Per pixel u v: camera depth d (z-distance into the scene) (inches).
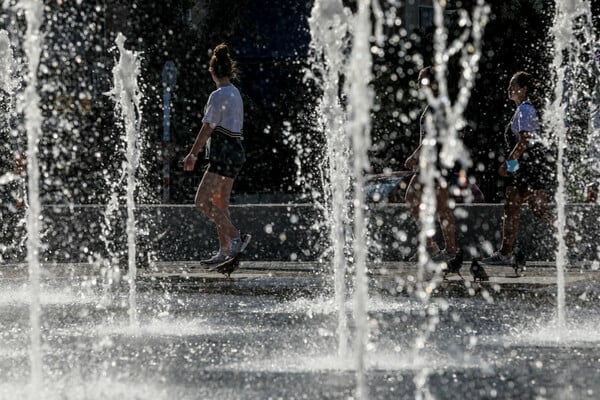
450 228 916.6
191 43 2305.6
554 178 957.8
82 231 1163.3
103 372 443.8
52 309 717.9
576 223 1107.9
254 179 2522.1
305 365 461.1
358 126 442.3
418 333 571.8
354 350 504.1
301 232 1144.8
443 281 890.1
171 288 860.6
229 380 420.8
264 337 561.0
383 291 817.5
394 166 2068.2
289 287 856.3
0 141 1170.6
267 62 2576.3
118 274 985.5
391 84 2084.2
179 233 1153.4
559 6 843.4
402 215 1128.2
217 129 935.7
